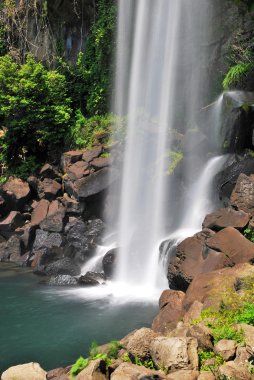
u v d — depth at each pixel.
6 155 21.09
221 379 4.97
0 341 8.55
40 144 21.23
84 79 22.39
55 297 11.56
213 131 16.48
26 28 25.38
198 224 14.32
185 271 9.55
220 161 15.25
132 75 20.67
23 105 20.28
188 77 19.33
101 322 9.51
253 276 7.47
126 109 20.75
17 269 15.30
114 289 12.34
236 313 6.51
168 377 5.16
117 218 16.91
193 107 19.05
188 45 19.31
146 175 17.23
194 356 5.48
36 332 9.00
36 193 19.11
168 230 14.91
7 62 20.95
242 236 9.17
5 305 10.90
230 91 17.09
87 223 16.94
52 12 24.31
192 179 15.77
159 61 19.92
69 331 9.00
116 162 17.62
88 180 17.17
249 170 12.88
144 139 17.81
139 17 20.39
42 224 16.89
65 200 17.36
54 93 21.11
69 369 6.48
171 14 19.61
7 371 6.32
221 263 8.92
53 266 14.37
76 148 19.62
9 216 18.20
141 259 13.48
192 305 7.37
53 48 24.66
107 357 6.20
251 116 14.85
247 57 17.70
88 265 14.69
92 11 22.64
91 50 22.39
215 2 18.69
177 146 17.19
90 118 20.42
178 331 6.43
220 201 13.88
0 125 23.14
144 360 5.93
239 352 5.36
